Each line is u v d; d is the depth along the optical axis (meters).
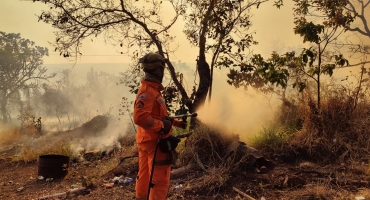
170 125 3.38
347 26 6.13
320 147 5.43
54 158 6.25
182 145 5.73
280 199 4.24
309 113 5.83
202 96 6.65
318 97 5.91
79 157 8.01
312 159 5.35
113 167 6.12
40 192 5.49
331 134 5.63
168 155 3.39
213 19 6.35
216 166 5.12
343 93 6.07
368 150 5.32
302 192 4.32
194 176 5.02
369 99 6.18
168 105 6.86
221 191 4.57
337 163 5.14
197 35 6.95
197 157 5.28
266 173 4.90
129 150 6.98
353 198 4.11
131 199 4.62
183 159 5.48
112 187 5.20
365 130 5.60
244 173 4.84
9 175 6.95
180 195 4.51
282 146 5.52
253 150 5.16
